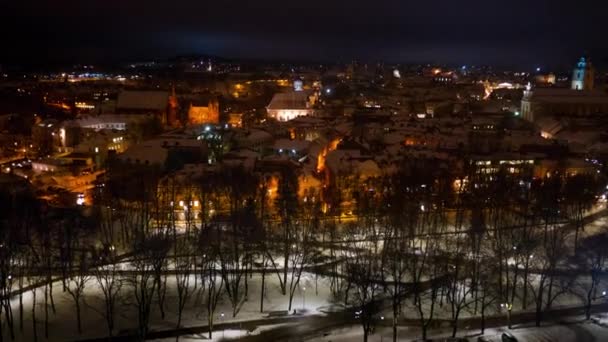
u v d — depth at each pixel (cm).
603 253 19562
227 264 19125
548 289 18125
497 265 19888
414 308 17712
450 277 17688
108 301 15962
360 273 17288
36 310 17238
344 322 16838
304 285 19050
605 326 16588
